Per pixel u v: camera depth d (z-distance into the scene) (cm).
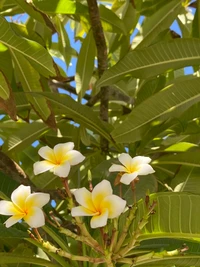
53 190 110
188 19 182
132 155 132
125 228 70
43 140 149
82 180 144
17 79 146
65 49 176
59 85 179
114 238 69
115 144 132
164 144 145
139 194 105
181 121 129
